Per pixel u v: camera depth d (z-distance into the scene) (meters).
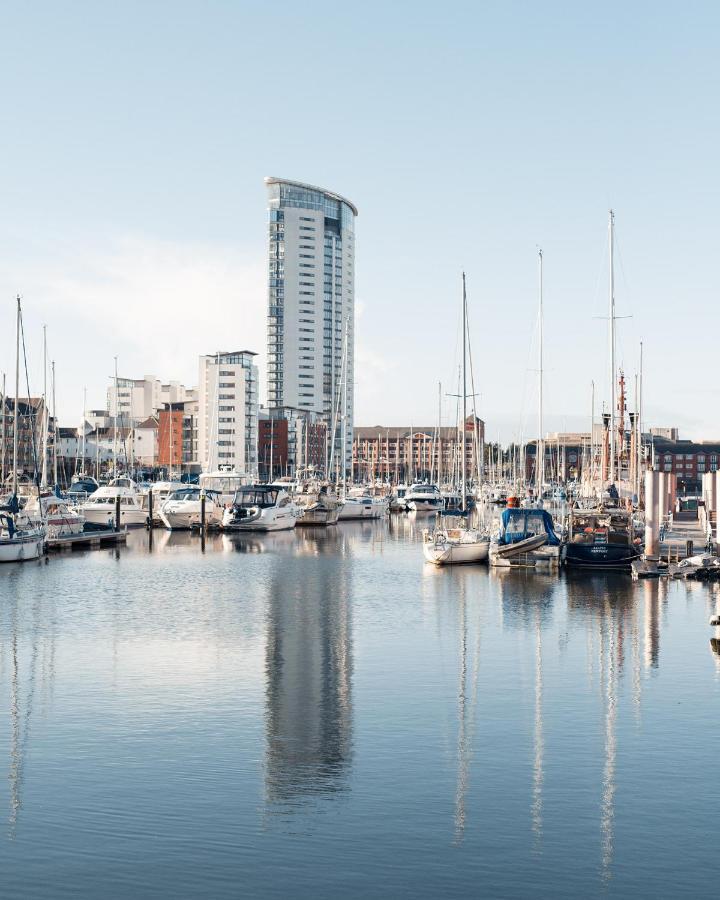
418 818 21.19
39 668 35.22
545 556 66.38
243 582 61.03
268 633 42.44
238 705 30.16
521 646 39.56
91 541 87.12
